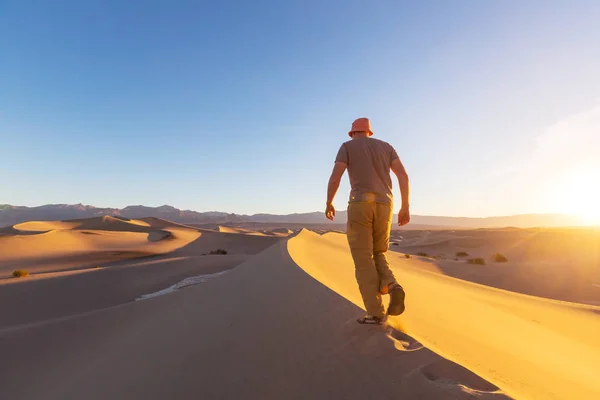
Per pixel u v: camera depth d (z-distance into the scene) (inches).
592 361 252.5
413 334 126.4
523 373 118.6
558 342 307.7
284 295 183.0
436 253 2878.9
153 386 109.5
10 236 3006.9
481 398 68.1
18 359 250.2
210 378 103.3
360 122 137.9
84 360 208.7
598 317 629.9
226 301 210.1
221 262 1470.2
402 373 82.9
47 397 147.8
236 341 127.8
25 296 971.9
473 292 639.1
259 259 434.3
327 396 80.8
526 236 3093.0
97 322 335.6
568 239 2746.1
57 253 2667.3
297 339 116.6
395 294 115.3
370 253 123.0
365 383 82.4
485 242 3139.8
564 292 1355.8
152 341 168.1
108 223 5359.3
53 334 304.2
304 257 445.4
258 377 97.0
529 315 522.0
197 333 152.4
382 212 123.5
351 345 103.1
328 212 132.6
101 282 1139.9
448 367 81.7
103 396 116.8
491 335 201.3
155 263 1412.4
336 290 182.9
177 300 348.5
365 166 126.6
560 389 110.3
